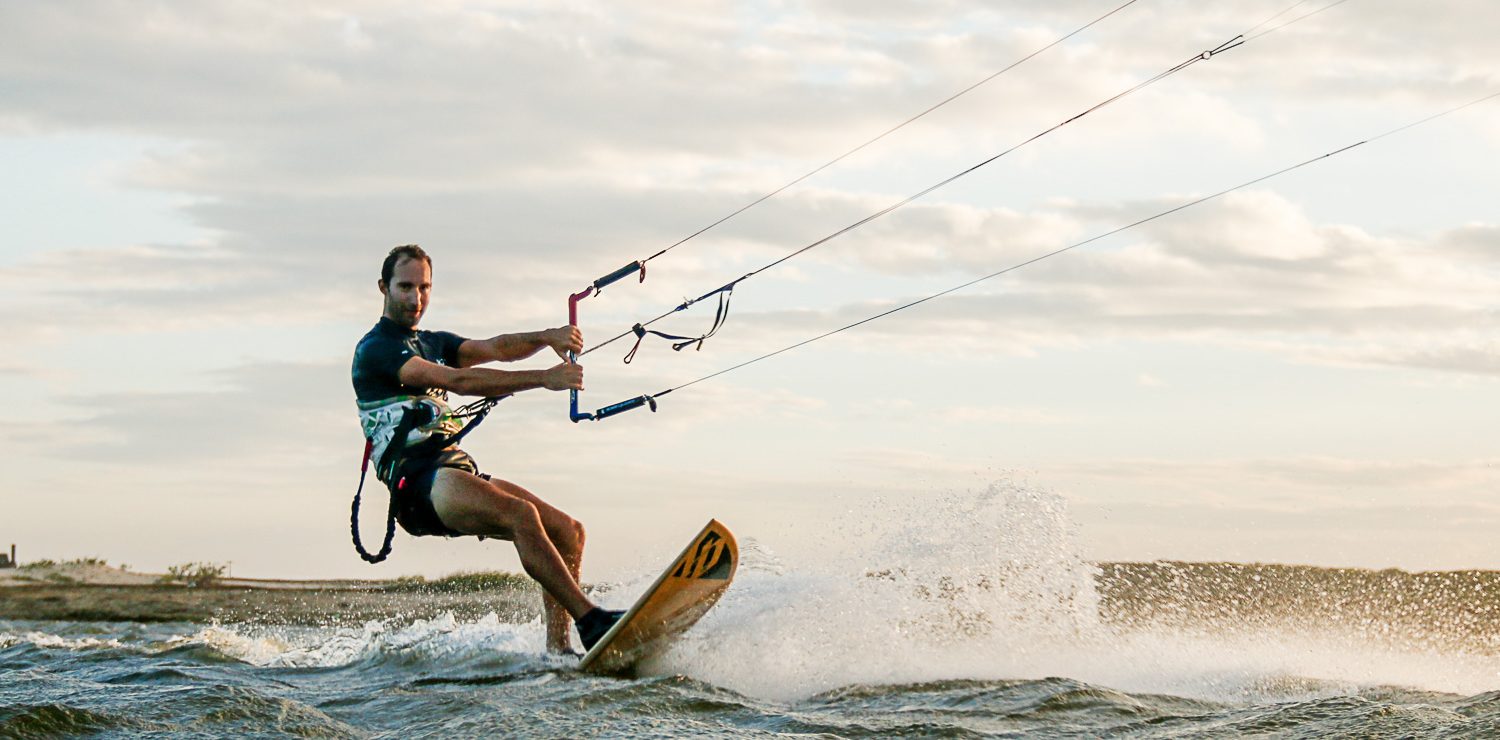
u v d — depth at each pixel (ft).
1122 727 14.97
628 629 20.35
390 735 15.20
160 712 15.97
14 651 25.53
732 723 15.31
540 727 14.96
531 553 21.94
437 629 27.99
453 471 22.48
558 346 24.70
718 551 20.59
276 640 28.76
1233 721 14.83
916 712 16.12
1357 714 14.33
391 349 23.11
